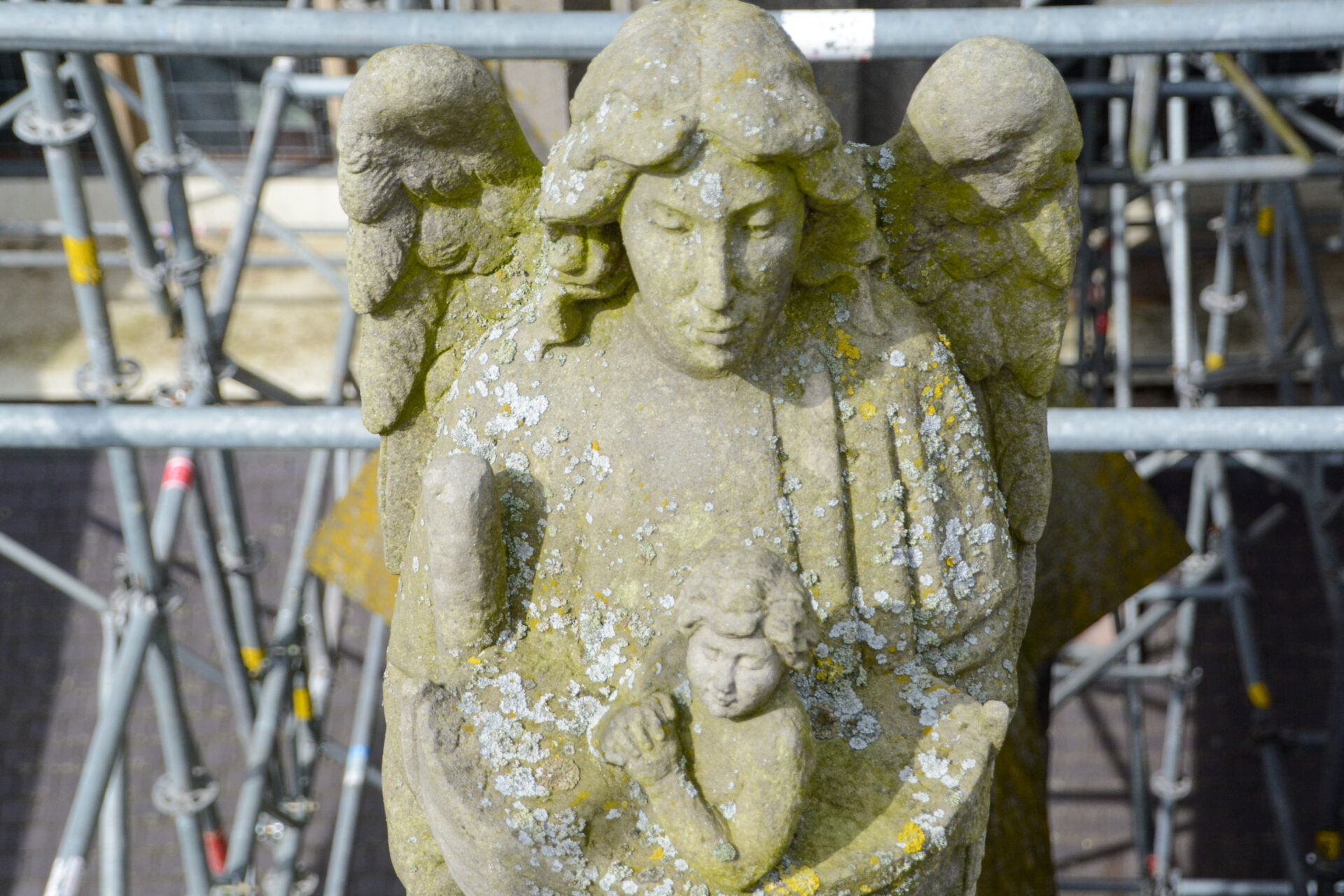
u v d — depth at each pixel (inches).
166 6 83.5
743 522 58.1
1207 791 259.0
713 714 50.6
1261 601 263.9
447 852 57.1
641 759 51.3
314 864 254.2
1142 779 226.2
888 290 61.6
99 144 127.5
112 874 151.9
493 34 82.1
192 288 138.9
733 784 50.9
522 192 62.7
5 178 313.6
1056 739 264.7
